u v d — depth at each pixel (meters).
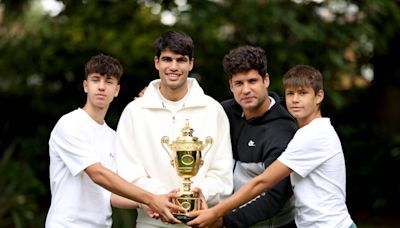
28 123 8.84
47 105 8.77
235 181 3.51
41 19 8.07
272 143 3.36
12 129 8.80
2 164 6.91
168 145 3.31
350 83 8.60
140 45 7.08
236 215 3.31
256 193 3.19
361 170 8.48
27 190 7.32
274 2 6.62
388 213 8.44
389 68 8.77
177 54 3.33
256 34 6.80
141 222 3.50
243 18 6.77
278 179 3.19
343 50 7.07
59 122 3.31
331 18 7.05
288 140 3.38
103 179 3.18
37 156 8.48
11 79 8.68
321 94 3.26
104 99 3.31
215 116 3.47
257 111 3.46
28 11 8.30
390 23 7.26
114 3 7.38
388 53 8.49
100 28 7.36
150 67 7.82
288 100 3.26
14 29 8.38
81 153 3.21
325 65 7.02
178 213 3.19
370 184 8.46
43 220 7.11
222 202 3.24
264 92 3.39
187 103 3.45
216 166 3.43
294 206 3.52
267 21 6.68
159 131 3.41
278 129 3.40
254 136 3.45
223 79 7.39
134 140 3.43
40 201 8.33
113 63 3.34
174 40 3.32
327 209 3.16
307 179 3.21
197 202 3.25
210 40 7.00
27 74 8.58
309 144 3.14
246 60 3.31
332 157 3.18
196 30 6.89
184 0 7.00
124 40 7.18
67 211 3.25
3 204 6.55
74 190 3.27
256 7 6.68
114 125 7.77
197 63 7.21
